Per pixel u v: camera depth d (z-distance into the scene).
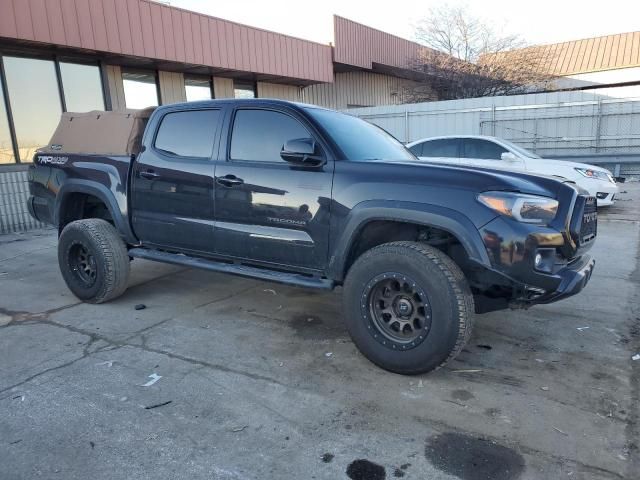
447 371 3.41
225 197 3.97
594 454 2.51
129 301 4.98
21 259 7.07
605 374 3.35
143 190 4.50
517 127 16.23
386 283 3.31
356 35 18.67
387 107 18.19
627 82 22.62
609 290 5.12
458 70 22.20
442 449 2.56
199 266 4.27
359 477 2.36
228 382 3.27
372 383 3.25
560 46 25.23
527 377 3.32
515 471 2.39
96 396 3.09
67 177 4.99
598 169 9.73
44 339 4.00
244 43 13.62
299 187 3.61
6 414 2.89
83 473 2.39
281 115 3.85
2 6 8.67
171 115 4.45
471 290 3.49
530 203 3.02
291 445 2.60
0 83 9.61
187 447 2.58
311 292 5.28
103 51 10.38
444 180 3.18
